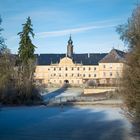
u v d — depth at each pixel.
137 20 27.45
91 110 68.19
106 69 176.62
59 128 41.72
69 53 187.75
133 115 32.97
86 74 181.38
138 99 26.19
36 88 89.00
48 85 148.62
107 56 179.25
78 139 33.53
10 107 77.44
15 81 84.38
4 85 80.62
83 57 187.12
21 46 94.06
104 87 115.62
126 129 40.00
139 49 25.52
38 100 88.25
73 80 182.62
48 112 64.50
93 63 180.88
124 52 30.47
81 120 50.47
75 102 86.50
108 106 77.62
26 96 85.12
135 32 27.42
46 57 191.12
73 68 183.00
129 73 26.78
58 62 186.00
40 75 186.12
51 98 100.38
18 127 42.81
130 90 27.09
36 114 60.59
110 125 44.06
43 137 34.72
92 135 36.16
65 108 73.94
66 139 33.66
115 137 34.69
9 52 79.44
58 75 184.62
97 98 95.94
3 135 36.22
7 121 49.88
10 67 82.25
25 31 94.75
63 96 108.69
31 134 36.81
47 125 44.72
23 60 92.62
